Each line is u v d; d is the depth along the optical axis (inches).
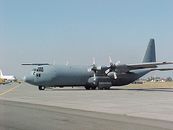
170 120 722.8
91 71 2615.7
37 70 2474.2
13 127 584.4
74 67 2566.4
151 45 2933.1
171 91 2295.8
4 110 921.5
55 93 1973.4
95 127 588.1
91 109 973.8
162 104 1162.6
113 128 576.7
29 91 2281.0
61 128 574.6
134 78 2770.7
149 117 780.6
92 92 2110.0
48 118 727.1
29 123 639.1
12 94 1847.9
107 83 2630.4
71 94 1850.4
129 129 566.3
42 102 1241.4
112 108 1008.2
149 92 2133.4
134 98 1489.9
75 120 692.1
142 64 2486.5
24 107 1023.6
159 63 2396.7
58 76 2474.2
